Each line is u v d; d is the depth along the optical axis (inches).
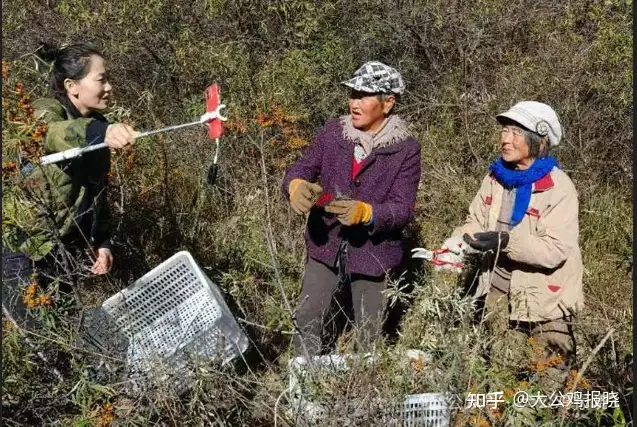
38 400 106.0
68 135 104.7
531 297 115.7
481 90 211.5
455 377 97.3
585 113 201.8
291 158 175.8
